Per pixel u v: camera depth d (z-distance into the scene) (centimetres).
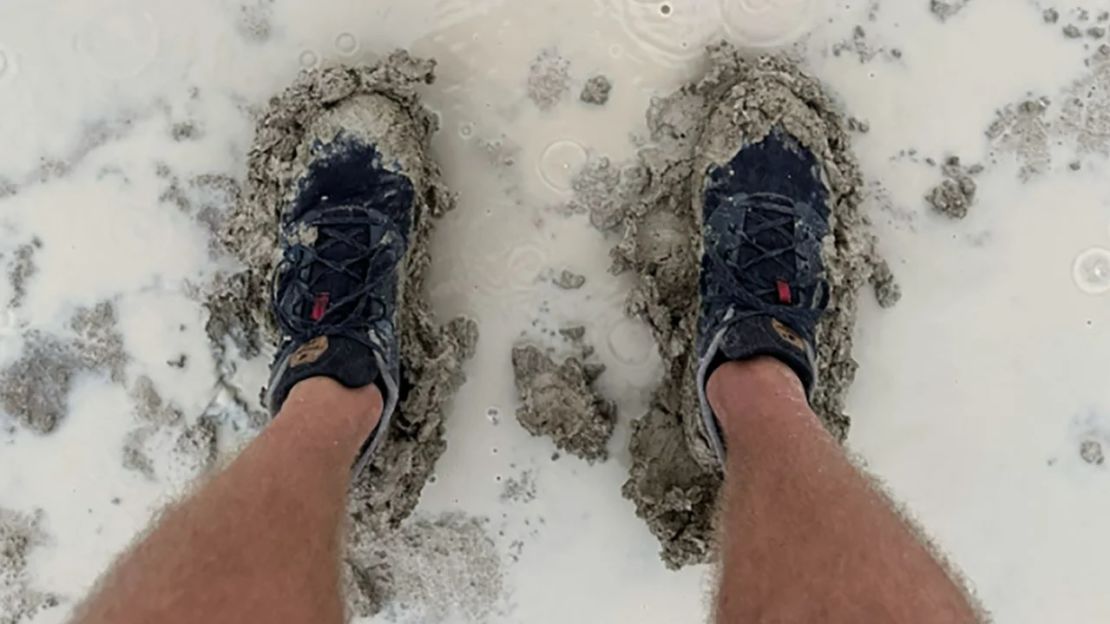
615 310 131
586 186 130
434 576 133
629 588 133
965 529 132
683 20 129
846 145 129
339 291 118
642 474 129
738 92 127
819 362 126
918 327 132
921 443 133
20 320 131
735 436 108
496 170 130
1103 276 131
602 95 129
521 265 131
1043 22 130
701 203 126
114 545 132
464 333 130
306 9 129
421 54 129
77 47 129
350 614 118
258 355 131
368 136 124
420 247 128
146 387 130
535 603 133
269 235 127
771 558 95
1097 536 132
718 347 114
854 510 94
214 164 129
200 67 129
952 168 131
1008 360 132
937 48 130
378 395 113
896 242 131
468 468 132
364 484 125
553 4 129
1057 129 131
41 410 131
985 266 132
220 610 87
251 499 96
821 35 130
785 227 122
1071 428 132
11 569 132
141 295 130
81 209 130
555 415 129
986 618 98
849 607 88
